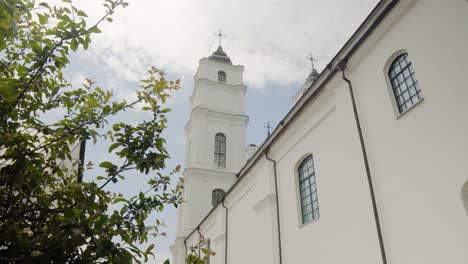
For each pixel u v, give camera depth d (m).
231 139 31.17
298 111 12.24
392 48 8.55
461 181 6.26
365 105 9.22
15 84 3.09
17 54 3.30
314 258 10.46
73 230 2.60
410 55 7.95
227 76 34.41
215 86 32.88
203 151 29.67
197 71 34.72
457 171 6.36
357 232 8.65
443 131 6.80
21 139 3.05
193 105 33.22
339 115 10.14
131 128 3.47
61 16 3.14
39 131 3.35
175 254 27.17
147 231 3.23
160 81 3.91
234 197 18.23
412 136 7.54
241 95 33.03
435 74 7.19
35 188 3.21
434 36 7.38
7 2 2.34
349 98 9.77
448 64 6.93
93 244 2.69
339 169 9.85
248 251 15.08
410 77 8.10
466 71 6.53
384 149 8.27
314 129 11.65
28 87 3.25
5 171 2.99
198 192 28.03
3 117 2.95
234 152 30.59
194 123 30.80
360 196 8.70
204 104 31.59
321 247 10.20
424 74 7.46
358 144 9.08
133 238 3.16
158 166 3.43
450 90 6.80
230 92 33.16
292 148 12.96
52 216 3.08
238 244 16.53
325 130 10.97
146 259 2.89
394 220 7.56
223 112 31.77
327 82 10.76
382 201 8.00
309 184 11.83
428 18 7.62
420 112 7.43
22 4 3.11
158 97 3.89
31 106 3.27
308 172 12.02
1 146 3.10
